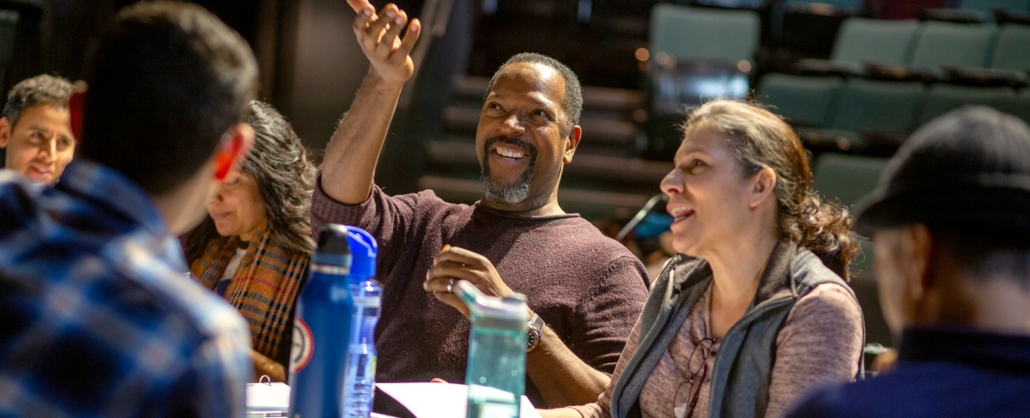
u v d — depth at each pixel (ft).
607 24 41.32
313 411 5.32
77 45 18.15
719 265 6.95
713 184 6.73
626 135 31.94
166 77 4.04
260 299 9.46
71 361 3.49
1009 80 27.48
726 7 35.53
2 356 3.49
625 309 9.29
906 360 3.92
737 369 6.60
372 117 8.75
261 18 25.50
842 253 7.22
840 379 6.15
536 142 9.87
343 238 5.47
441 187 28.99
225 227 9.72
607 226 23.93
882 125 28.94
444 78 31.86
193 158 4.13
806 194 7.09
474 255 7.81
